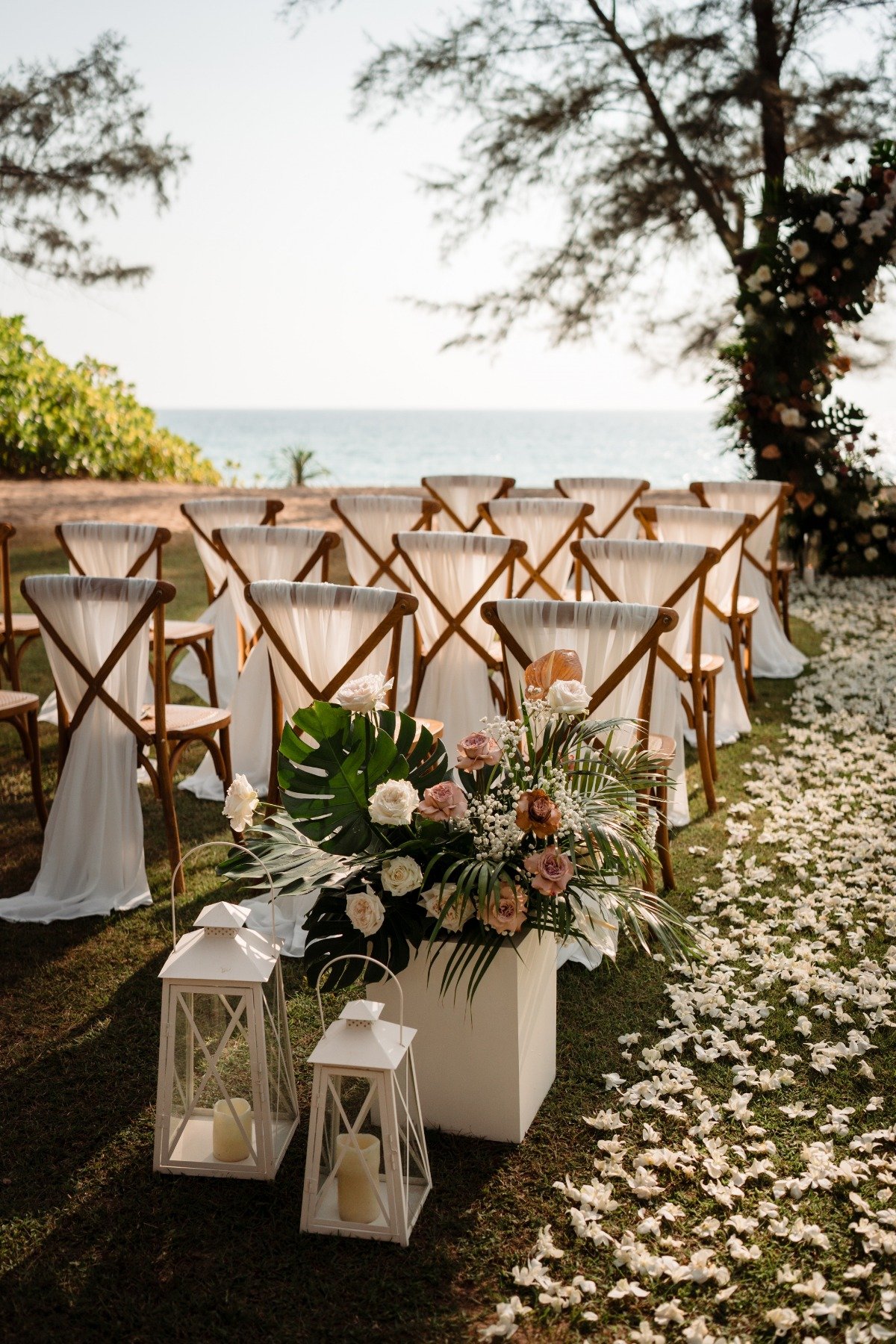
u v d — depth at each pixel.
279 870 2.38
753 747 5.06
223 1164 2.24
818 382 8.62
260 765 4.46
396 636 3.26
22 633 4.95
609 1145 2.29
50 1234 2.10
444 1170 2.26
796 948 3.09
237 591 4.40
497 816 2.27
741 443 8.93
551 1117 2.44
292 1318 1.90
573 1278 1.96
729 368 8.95
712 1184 2.18
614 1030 2.78
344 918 2.36
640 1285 1.95
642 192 10.73
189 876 3.68
